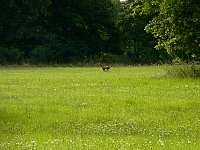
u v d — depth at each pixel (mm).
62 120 27422
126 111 30766
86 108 32312
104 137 22141
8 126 25516
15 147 19812
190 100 35719
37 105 34031
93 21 128125
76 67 101375
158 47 49000
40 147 19703
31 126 25484
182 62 60688
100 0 128500
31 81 55750
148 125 25453
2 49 114688
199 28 39375
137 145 20000
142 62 120938
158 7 42500
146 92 42375
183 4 38000
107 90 44562
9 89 45812
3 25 118938
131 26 128375
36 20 122500
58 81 55500
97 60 118562
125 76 62812
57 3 125625
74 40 125625
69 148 19453
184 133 22984
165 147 19547
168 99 36500
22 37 118812
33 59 115938
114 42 131500
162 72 69625
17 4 115438
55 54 119062
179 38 40531
